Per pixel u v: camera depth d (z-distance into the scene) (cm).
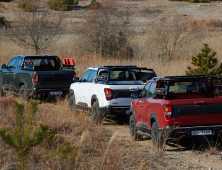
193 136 2395
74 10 18675
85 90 4038
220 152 2477
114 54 9288
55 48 9762
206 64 4562
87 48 9638
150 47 9962
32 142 1588
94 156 2352
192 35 10744
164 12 17738
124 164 2161
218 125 2419
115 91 3494
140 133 2877
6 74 5581
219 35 11625
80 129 3130
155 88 2645
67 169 1898
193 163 2206
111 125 3703
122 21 9725
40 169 2038
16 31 9512
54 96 4991
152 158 2314
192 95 2614
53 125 3219
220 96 2669
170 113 2375
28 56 5297
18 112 1606
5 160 2141
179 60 8481
